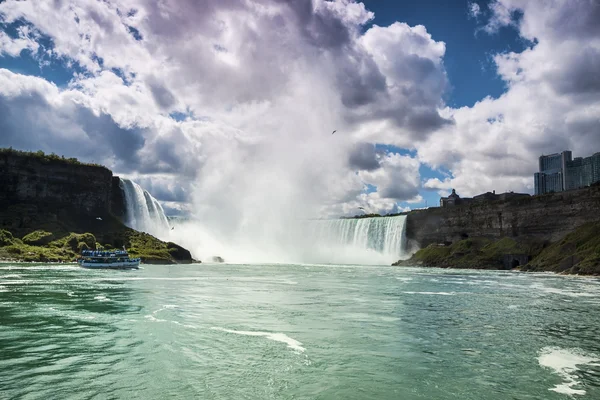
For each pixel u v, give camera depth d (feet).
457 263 415.85
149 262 377.91
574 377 62.34
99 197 465.06
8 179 416.46
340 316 110.32
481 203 466.29
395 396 54.19
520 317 113.19
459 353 75.10
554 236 398.01
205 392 54.19
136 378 58.80
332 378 60.54
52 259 334.44
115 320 98.78
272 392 54.75
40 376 59.06
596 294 169.78
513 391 56.44
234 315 108.27
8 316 102.22
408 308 127.24
